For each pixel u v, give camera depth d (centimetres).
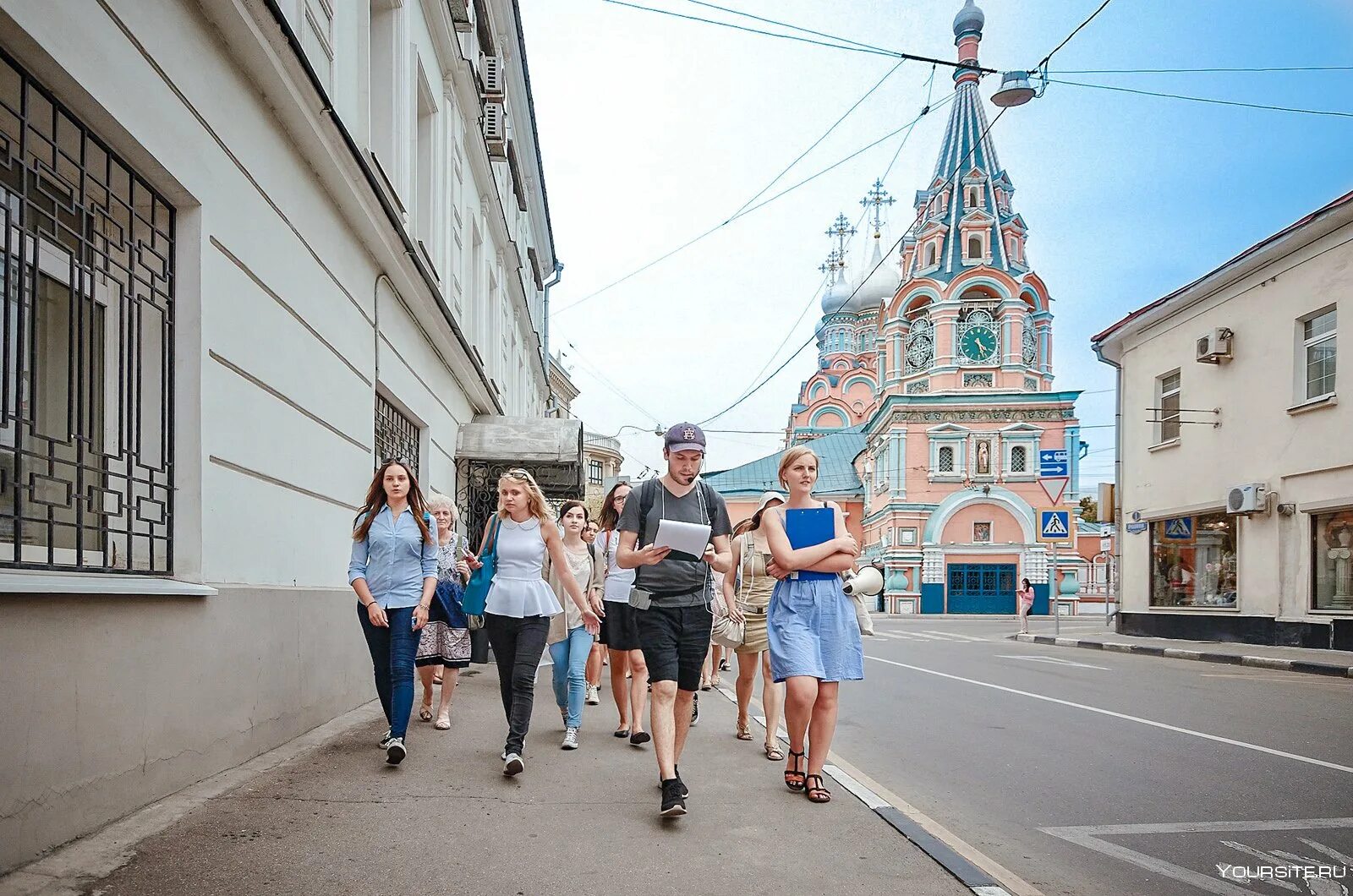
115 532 418
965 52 3838
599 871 374
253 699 539
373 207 794
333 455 738
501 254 1895
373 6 955
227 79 528
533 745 648
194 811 421
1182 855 441
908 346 4909
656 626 478
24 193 367
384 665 577
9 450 357
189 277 488
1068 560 4403
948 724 830
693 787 529
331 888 340
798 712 496
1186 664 1502
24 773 331
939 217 4928
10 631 324
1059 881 404
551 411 4378
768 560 704
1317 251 1642
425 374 1143
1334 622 1573
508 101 1973
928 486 4562
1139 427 2222
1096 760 666
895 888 362
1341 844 461
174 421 482
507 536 575
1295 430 1694
